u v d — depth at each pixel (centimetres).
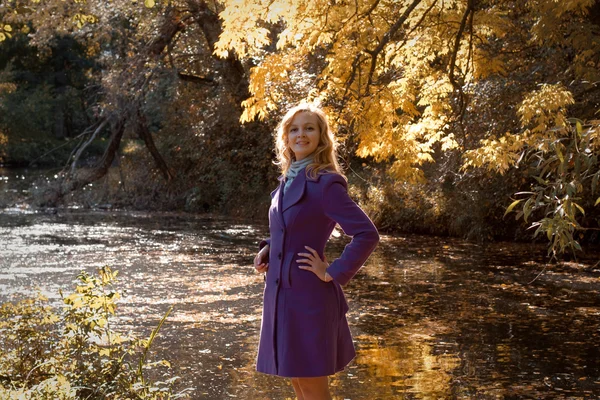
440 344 707
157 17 2073
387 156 851
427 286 1022
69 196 2339
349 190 1830
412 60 929
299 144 381
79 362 477
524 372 611
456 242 1503
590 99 1070
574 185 416
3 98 4228
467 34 916
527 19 1152
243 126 2141
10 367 495
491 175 1415
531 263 1223
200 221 1947
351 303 912
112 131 2278
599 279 1070
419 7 878
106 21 2095
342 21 824
